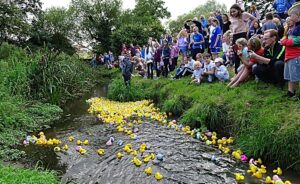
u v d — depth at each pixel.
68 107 14.18
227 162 6.64
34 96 13.13
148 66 17.45
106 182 6.07
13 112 10.05
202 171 6.25
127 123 10.52
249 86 9.04
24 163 7.19
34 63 13.87
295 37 6.89
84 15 45.22
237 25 10.55
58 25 42.41
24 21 32.25
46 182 5.26
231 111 8.10
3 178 5.03
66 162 7.22
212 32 13.18
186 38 14.94
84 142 8.52
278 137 6.19
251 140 6.84
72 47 43.41
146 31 38.00
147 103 13.85
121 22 44.88
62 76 15.12
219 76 11.17
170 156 7.10
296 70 6.98
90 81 23.97
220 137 8.12
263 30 9.63
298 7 6.79
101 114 12.21
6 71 13.03
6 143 8.35
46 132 9.85
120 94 15.59
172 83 13.37
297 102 6.96
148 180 5.97
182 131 9.02
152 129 9.52
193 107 9.54
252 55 8.52
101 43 44.66
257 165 6.34
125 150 7.62
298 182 5.55
